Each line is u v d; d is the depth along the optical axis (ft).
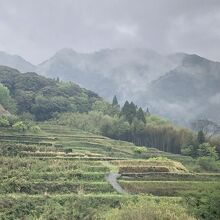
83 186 311.88
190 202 202.59
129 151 574.97
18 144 458.09
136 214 147.84
